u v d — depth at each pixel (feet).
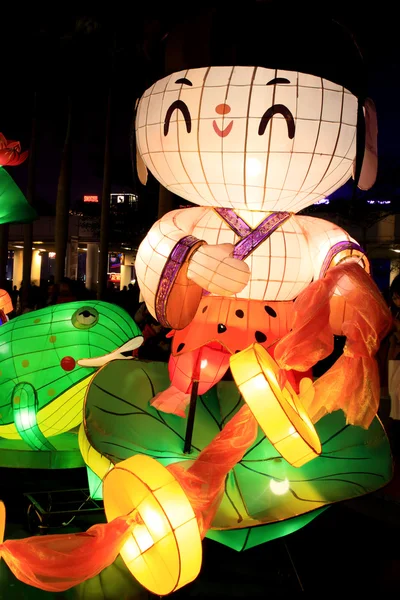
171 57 12.07
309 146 11.07
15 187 19.79
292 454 10.12
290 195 11.68
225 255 11.25
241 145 10.98
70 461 16.20
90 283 94.84
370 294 11.68
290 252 12.31
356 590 12.53
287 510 11.44
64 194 52.75
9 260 121.49
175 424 13.80
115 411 13.57
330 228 12.96
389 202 65.00
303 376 12.85
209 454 11.22
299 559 13.87
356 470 12.76
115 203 87.86
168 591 10.21
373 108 12.44
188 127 11.19
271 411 10.08
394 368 17.90
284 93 10.88
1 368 16.25
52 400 15.92
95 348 16.19
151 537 10.08
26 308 41.22
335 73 11.35
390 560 13.96
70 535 10.29
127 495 10.40
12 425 16.28
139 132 12.40
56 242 53.21
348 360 12.05
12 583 12.50
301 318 11.18
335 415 13.75
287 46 11.08
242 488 12.26
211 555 13.92
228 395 14.82
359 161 11.48
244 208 12.21
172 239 11.64
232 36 11.23
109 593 12.18
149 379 14.56
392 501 15.90
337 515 16.34
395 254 73.10
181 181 12.01
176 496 10.13
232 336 12.37
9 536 14.64
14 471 18.72
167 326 11.93
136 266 12.38
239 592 12.30
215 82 11.07
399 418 17.78
